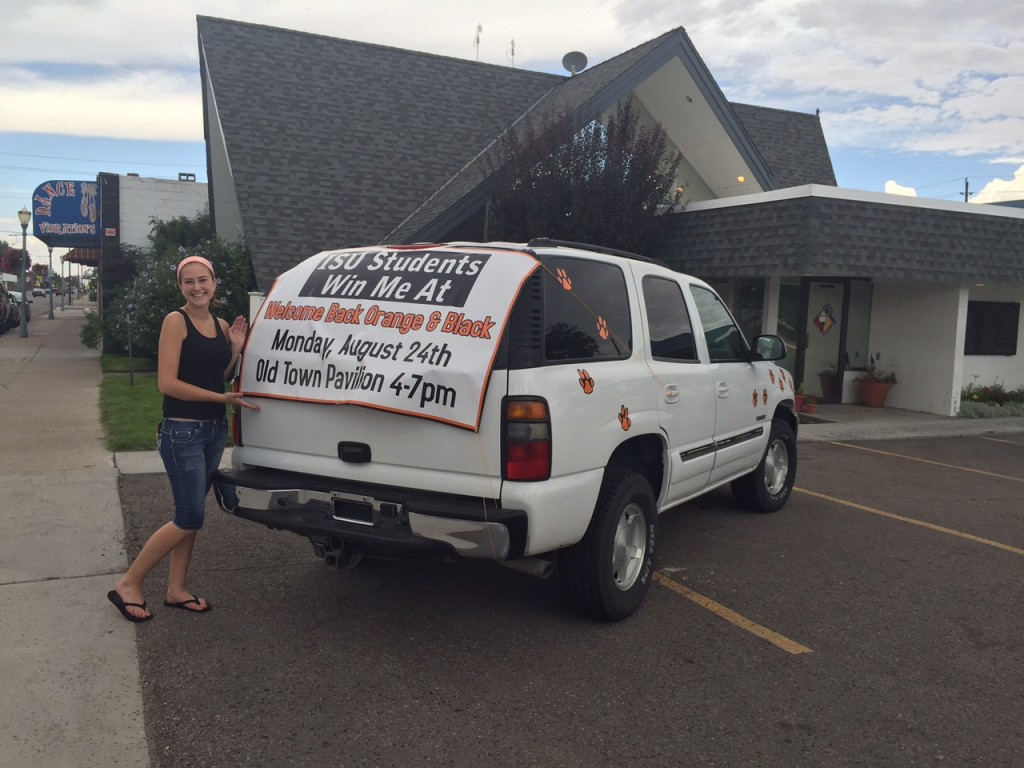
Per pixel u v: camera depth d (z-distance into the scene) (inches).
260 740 125.6
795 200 446.9
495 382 144.5
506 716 134.6
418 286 158.2
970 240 490.3
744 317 547.8
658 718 135.5
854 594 197.0
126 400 429.7
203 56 636.7
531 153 472.4
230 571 197.2
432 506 144.3
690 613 181.2
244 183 530.9
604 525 164.9
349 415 154.9
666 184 492.1
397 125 620.7
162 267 562.9
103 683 140.9
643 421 173.9
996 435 476.4
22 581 183.8
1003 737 132.7
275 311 170.6
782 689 146.9
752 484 260.8
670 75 555.2
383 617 173.5
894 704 142.7
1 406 409.4
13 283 2449.6
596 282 173.5
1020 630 177.9
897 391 558.3
